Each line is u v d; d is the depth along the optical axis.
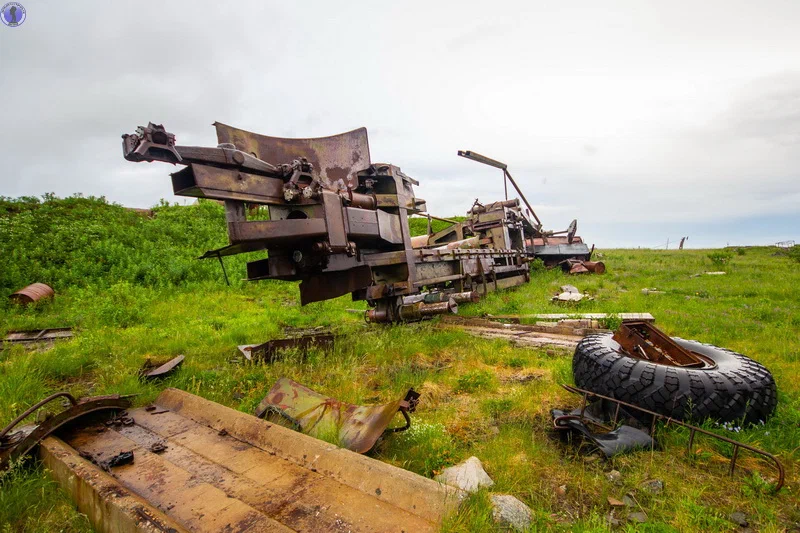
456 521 2.04
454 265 10.17
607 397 3.70
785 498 2.62
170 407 3.71
